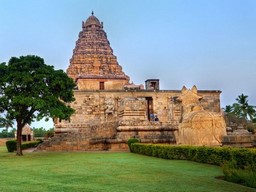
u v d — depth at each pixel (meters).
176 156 24.67
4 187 13.58
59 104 32.75
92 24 80.44
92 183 14.44
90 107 60.94
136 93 63.25
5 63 31.84
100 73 74.25
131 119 40.00
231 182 14.42
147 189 12.86
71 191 12.54
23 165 22.44
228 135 25.58
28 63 31.38
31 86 30.95
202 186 13.35
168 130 39.41
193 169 18.89
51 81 32.03
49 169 19.86
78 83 70.00
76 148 40.12
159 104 64.06
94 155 30.20
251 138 25.00
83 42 78.88
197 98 30.72
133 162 23.44
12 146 40.94
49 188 13.25
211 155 20.80
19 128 32.81
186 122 27.11
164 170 18.67
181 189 12.73
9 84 30.67
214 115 26.20
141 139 36.97
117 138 38.75
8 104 31.19
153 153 27.69
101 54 77.31
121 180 15.22
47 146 40.34
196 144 25.70
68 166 21.34
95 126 41.62
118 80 71.56
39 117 30.58
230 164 16.55
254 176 13.57
